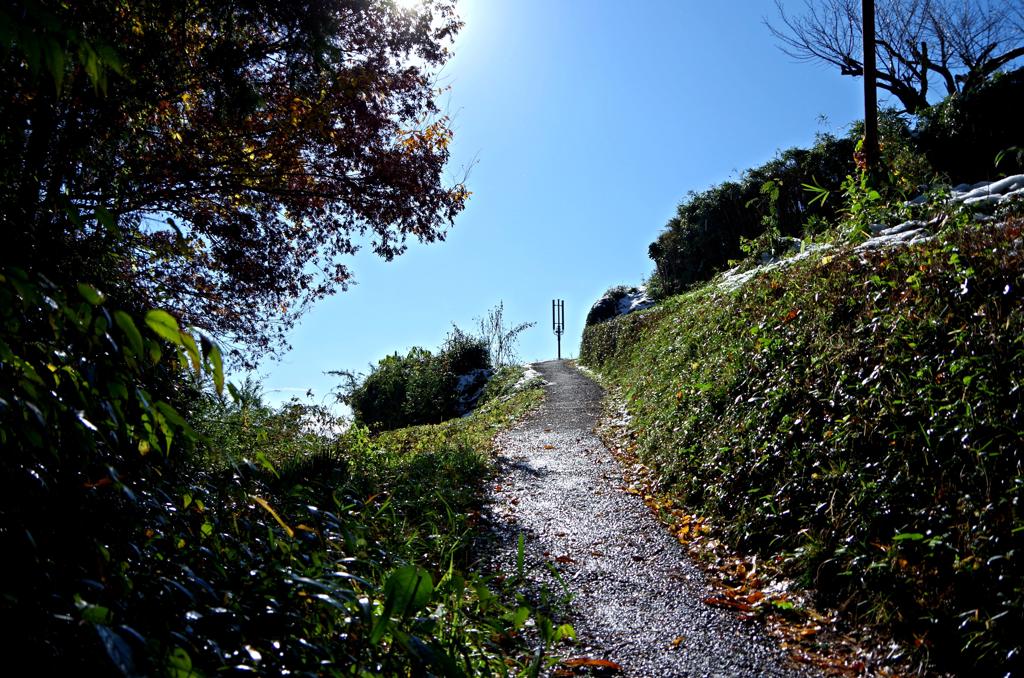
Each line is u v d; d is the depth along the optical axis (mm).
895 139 13039
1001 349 4410
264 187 7934
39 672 1252
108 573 1768
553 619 4270
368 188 8508
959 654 3383
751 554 5039
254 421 7652
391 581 1700
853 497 4477
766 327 7141
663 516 6168
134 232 5418
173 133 7234
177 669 1369
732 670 3627
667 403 8617
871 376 5117
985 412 4188
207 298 8422
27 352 1495
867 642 3742
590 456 9047
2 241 1849
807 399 5605
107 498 1915
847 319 6074
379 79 7922
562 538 5848
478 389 22438
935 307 5199
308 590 2338
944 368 4688
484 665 2988
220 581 2254
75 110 4863
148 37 5672
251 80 6875
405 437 13070
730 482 5777
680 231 20516
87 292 1254
